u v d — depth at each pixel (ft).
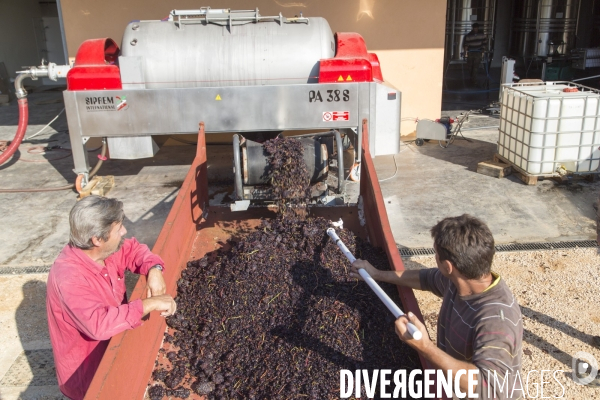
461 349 7.43
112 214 8.43
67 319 8.54
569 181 22.38
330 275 11.12
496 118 34.50
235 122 19.80
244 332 10.14
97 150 29.22
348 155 26.40
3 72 47.70
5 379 12.09
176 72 19.56
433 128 27.96
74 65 19.69
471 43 45.32
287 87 19.43
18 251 17.98
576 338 12.74
